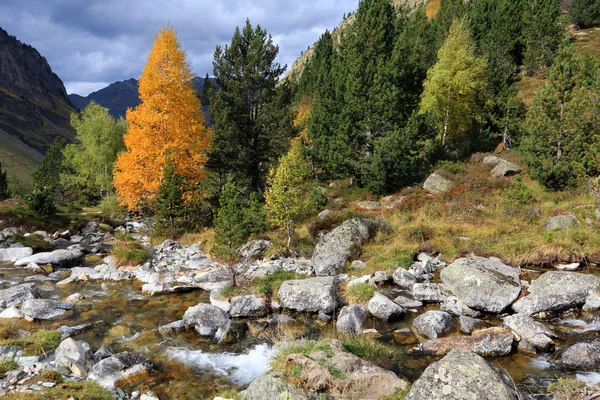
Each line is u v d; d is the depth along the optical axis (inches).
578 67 943.0
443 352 373.7
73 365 336.5
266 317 501.7
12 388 289.1
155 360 386.0
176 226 1029.8
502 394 231.0
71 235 1121.4
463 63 1558.8
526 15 2442.2
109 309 535.5
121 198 1072.2
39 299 522.3
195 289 623.5
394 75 1226.6
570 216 716.7
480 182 1076.5
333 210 1066.7
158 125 1039.0
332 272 676.7
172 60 1042.1
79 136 1889.8
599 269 571.8
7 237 952.3
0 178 1955.0
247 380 348.2
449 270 535.5
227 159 1222.9
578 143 909.8
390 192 1182.9
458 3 2837.1
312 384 258.2
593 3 2925.7
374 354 355.6
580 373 327.9
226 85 1236.5
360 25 1368.1
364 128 1254.9
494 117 1731.1
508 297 471.8
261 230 888.9
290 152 1098.1
